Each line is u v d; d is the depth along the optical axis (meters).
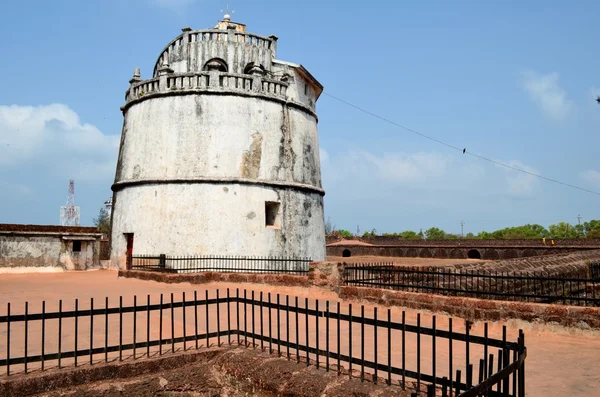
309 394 6.51
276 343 7.75
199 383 7.72
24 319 6.80
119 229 24.44
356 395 6.16
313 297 14.88
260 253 22.83
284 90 25.20
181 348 8.21
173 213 22.58
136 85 25.27
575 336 9.75
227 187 22.75
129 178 24.39
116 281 19.08
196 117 23.31
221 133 23.20
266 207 24.28
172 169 23.05
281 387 6.85
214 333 8.36
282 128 24.80
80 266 23.66
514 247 43.34
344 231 76.06
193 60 25.23
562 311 9.94
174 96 23.67
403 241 54.75
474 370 7.55
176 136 23.30
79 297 14.62
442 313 11.51
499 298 14.64
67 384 6.79
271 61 26.30
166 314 11.34
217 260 21.95
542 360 8.40
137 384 7.23
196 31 25.42
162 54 26.97
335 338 9.48
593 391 6.83
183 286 17.14
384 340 9.41
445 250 47.50
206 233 22.28
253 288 16.67
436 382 6.06
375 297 12.98
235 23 28.06
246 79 24.05
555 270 20.55
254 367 7.39
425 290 14.77
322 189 27.22
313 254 25.33
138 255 22.86
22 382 6.48
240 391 7.43
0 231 21.47
